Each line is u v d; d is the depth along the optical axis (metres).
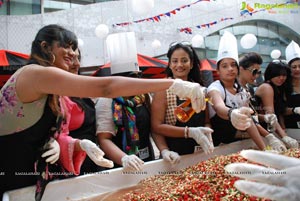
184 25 9.85
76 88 1.01
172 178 1.53
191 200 1.16
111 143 1.78
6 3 7.23
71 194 1.36
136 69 2.12
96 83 1.02
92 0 8.62
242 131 2.17
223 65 2.18
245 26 12.09
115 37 2.13
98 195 1.41
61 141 1.42
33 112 1.11
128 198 1.29
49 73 1.02
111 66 2.17
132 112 1.90
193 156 1.83
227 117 1.69
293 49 2.98
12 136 1.15
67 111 1.51
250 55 2.55
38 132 1.16
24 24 7.07
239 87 2.30
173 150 1.98
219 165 1.50
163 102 1.97
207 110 2.19
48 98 1.13
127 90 1.04
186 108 1.42
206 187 1.26
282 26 13.64
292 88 2.94
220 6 10.89
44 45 1.21
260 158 0.71
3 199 1.11
